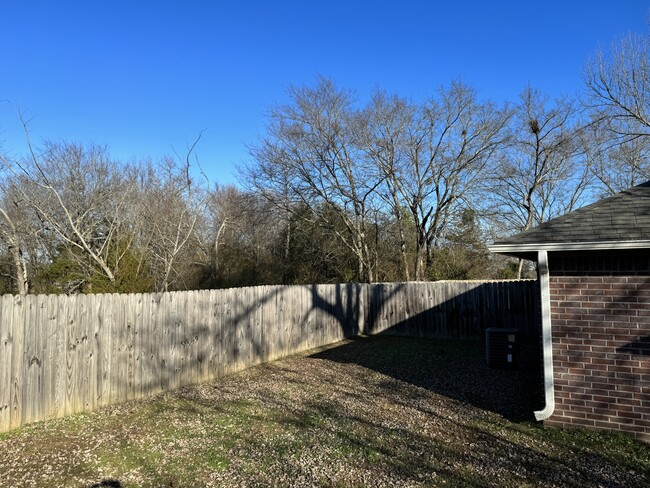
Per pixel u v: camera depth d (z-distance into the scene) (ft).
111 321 22.22
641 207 19.27
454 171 78.79
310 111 75.00
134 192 63.72
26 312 18.70
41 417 19.13
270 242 85.40
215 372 28.30
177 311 25.90
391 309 49.32
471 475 14.25
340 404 22.26
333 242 81.15
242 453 15.99
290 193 77.56
